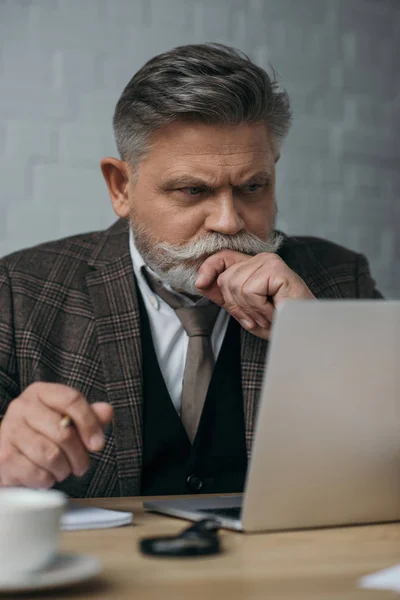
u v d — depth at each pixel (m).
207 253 1.49
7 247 2.63
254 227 1.51
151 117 1.47
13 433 0.96
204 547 0.78
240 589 0.66
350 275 1.85
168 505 1.04
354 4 2.99
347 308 0.84
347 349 0.85
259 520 0.89
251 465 0.85
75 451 0.96
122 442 1.52
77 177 2.69
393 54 3.05
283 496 0.88
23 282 1.67
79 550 0.80
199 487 1.57
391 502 0.95
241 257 1.47
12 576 0.63
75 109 2.68
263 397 0.83
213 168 1.45
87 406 0.96
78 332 1.62
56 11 2.66
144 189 1.54
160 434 1.57
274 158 1.55
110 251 1.70
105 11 2.71
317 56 2.95
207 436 1.60
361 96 3.01
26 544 0.64
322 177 2.96
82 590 0.65
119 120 1.56
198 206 1.49
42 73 2.65
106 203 2.71
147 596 0.64
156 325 1.65
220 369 1.64
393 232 3.06
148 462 1.57
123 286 1.64
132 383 1.56
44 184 2.66
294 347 0.83
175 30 2.77
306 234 2.95
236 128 1.46
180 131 1.46
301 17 2.93
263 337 1.45
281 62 2.90
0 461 0.96
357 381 0.86
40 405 0.96
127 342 1.59
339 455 0.88
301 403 0.85
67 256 1.73
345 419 0.87
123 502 1.15
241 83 1.43
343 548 0.82
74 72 2.68
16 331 1.61
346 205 3.00
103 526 0.93
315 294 1.79
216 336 1.67
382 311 0.85
